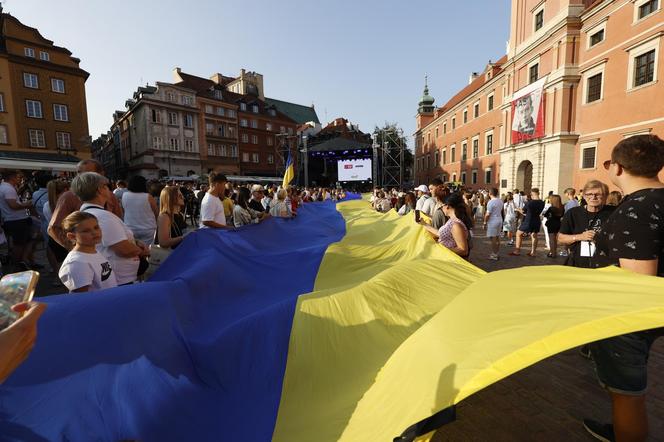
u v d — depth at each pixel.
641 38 15.76
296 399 2.01
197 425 1.79
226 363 2.21
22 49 29.81
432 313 2.73
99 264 2.53
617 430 1.93
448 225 4.39
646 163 1.85
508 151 25.16
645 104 15.77
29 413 1.58
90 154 33.66
